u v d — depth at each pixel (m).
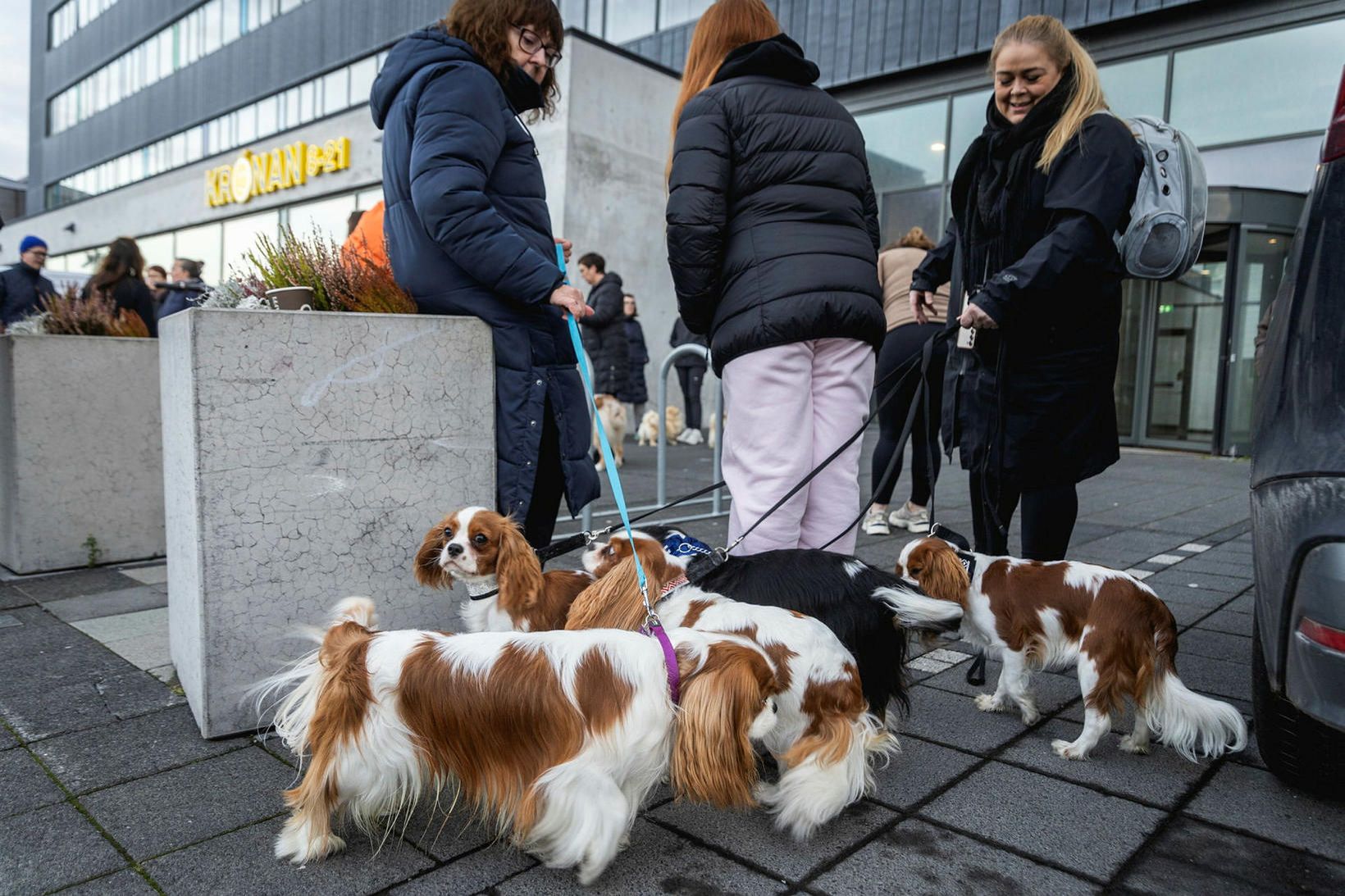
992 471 3.30
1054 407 3.19
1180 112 11.62
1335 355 2.09
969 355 3.41
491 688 2.02
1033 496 3.36
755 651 2.10
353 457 2.89
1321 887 2.02
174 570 3.16
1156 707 2.63
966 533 5.91
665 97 13.88
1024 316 3.12
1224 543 5.80
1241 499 7.73
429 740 2.06
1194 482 8.91
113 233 24.62
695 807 2.38
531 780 2.00
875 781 2.52
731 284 2.99
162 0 26.73
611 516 6.60
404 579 3.03
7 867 2.07
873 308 3.01
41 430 4.95
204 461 2.65
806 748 2.21
